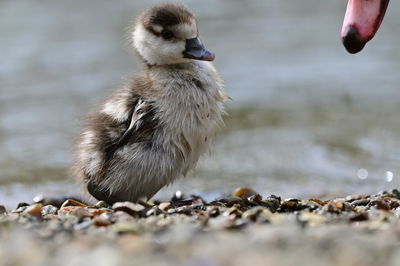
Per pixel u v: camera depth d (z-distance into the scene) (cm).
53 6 2903
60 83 2072
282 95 1984
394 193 1099
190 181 1423
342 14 2730
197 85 1070
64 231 751
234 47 2383
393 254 602
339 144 1622
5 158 1570
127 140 1059
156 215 888
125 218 845
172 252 624
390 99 1919
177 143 1058
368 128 1698
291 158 1513
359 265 578
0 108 1891
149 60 1105
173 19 1080
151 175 1059
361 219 821
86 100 1922
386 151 1570
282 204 971
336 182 1404
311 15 2731
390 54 2283
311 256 600
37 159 1562
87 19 2714
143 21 1116
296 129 1714
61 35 2536
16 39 2491
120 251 632
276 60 2264
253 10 2825
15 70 2203
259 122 1792
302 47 2380
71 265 605
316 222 805
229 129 1753
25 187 1402
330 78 2105
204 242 657
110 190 1088
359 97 1939
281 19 2694
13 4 2939
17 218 845
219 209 899
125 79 1166
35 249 664
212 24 2638
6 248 681
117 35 2517
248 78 2123
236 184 1405
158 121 1048
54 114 1834
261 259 592
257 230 711
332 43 2416
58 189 1372
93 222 827
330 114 1827
